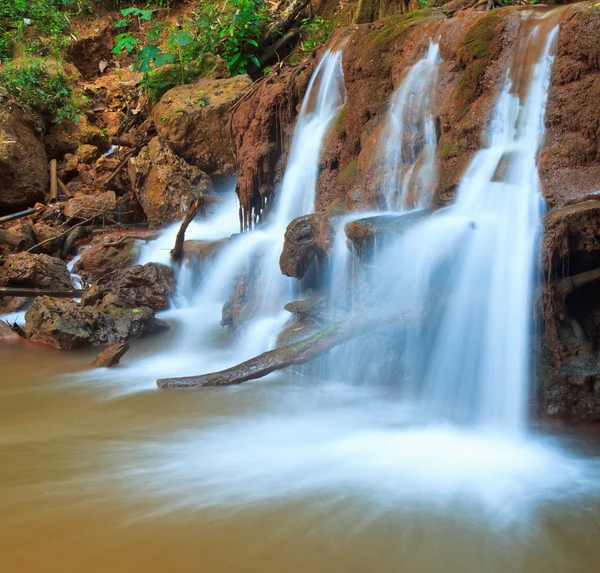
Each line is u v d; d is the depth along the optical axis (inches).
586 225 198.7
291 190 402.3
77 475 171.2
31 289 428.5
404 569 128.3
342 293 280.2
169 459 183.6
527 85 262.1
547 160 243.6
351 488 164.1
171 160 564.1
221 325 356.2
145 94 665.6
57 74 651.5
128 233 521.3
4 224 550.6
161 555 131.5
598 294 227.5
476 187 262.7
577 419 214.8
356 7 597.0
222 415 226.2
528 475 173.3
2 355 331.0
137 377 283.9
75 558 130.0
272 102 425.1
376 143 327.0
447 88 298.2
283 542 136.9
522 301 213.5
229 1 638.5
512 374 216.1
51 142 646.5
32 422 220.1
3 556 130.5
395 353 253.8
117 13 745.6
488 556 133.6
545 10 275.9
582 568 129.7
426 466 179.0
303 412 228.8
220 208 553.3
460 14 339.9
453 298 232.8
